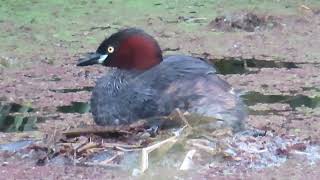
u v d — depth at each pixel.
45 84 14.88
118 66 11.47
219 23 19.77
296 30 19.53
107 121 11.17
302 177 10.26
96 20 20.52
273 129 12.04
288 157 10.88
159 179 10.04
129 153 10.51
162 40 18.64
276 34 19.17
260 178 10.17
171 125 10.97
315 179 10.20
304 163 10.73
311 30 19.55
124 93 11.09
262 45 18.22
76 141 10.82
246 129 11.80
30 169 10.43
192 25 20.05
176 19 20.67
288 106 13.55
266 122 12.49
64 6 21.89
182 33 19.28
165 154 10.45
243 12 20.69
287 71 15.93
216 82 11.27
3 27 19.59
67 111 13.18
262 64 16.61
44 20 20.36
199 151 10.55
